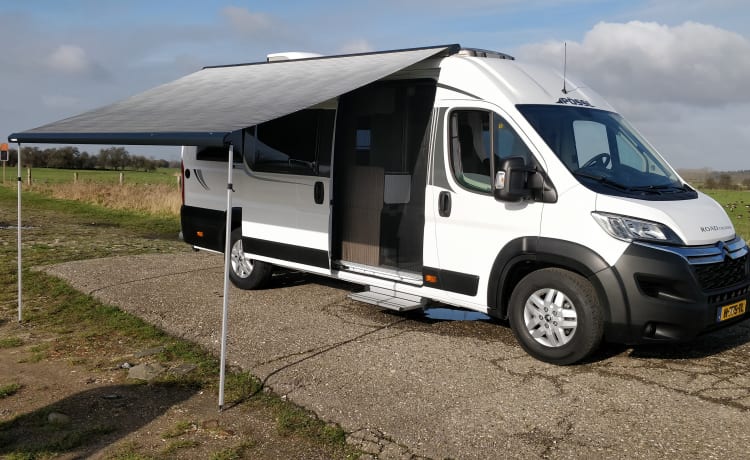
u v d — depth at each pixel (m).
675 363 5.22
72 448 4.02
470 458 3.75
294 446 4.02
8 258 10.40
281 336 5.99
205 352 5.75
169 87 7.84
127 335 6.37
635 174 5.53
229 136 4.55
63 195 24.62
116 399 4.80
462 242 5.74
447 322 6.43
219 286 8.09
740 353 5.48
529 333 5.33
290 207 7.21
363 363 5.23
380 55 6.61
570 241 4.99
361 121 6.88
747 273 5.29
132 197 22.30
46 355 5.80
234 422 4.39
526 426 4.11
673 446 3.82
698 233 4.94
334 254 7.20
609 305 4.82
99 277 8.58
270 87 6.46
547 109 5.56
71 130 6.16
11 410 4.62
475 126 5.68
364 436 4.06
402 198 6.52
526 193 5.17
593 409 4.34
